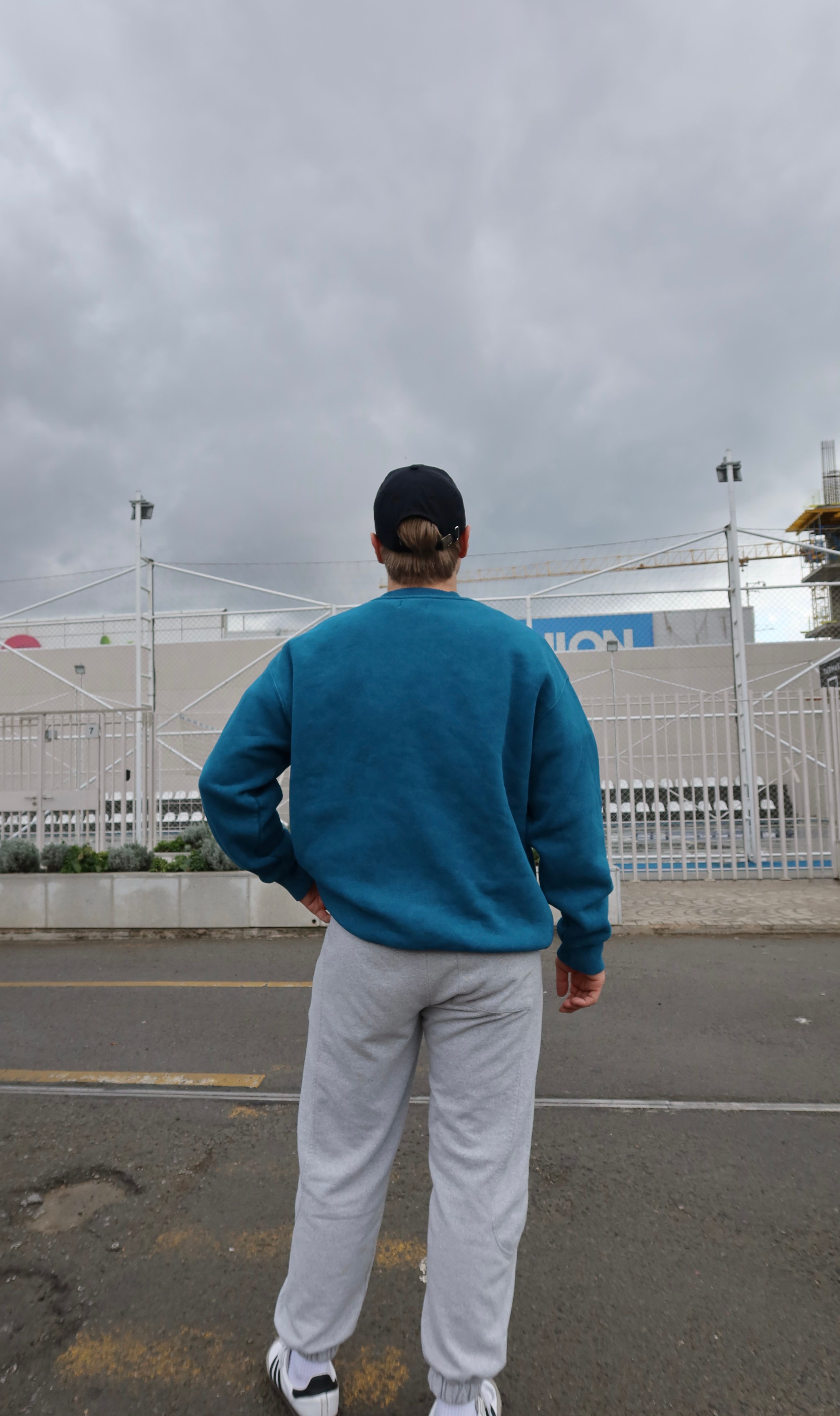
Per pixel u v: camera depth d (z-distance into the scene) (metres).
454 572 1.66
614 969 5.81
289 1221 2.49
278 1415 1.70
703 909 7.96
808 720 13.79
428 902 1.41
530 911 1.46
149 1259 2.29
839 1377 1.83
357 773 1.45
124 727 8.83
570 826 1.49
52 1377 1.83
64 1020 4.71
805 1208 2.57
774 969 5.80
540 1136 3.12
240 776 1.53
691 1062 3.92
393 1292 2.14
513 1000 1.44
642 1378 1.83
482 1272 1.42
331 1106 1.53
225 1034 4.41
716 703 11.76
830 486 33.41
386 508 1.62
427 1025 1.51
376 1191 1.56
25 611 13.02
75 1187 2.72
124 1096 3.51
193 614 19.56
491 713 1.43
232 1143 3.04
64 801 8.48
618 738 10.41
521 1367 1.87
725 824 12.62
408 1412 1.71
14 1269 2.25
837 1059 3.95
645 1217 2.53
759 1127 3.19
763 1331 1.99
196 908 7.38
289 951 6.69
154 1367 1.85
